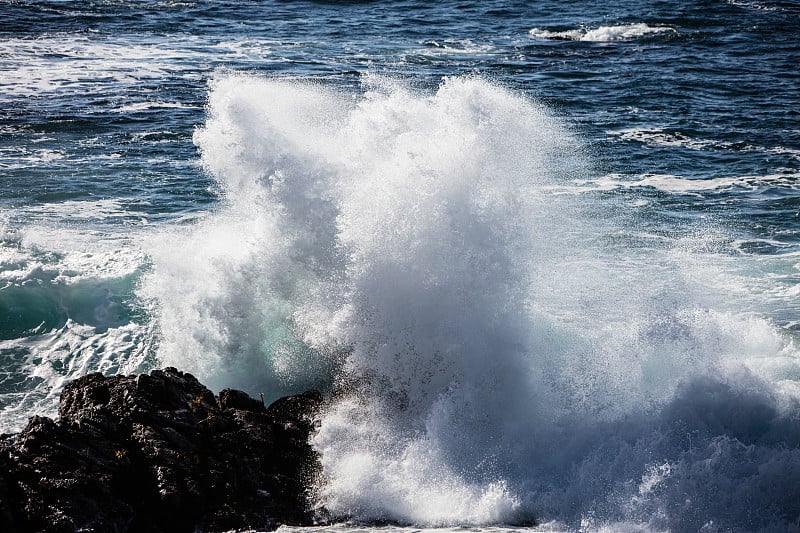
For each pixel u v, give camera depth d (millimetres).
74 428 25234
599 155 67562
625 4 138875
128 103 78688
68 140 67250
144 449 24875
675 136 73438
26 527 21984
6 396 33156
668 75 96062
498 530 24875
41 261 42094
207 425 26531
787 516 24609
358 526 25000
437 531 24656
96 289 39438
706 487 25328
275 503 25234
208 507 24156
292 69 94500
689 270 44969
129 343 36281
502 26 123438
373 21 126312
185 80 88188
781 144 71312
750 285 43500
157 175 59875
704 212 54938
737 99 86625
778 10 134125
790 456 25766
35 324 37625
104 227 49469
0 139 66375
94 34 111125
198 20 123812
